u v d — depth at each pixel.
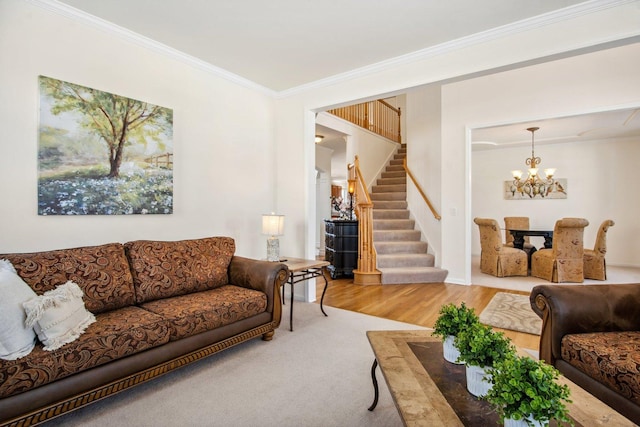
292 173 4.26
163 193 3.14
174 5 2.51
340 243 5.64
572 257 5.20
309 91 4.09
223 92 3.75
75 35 2.59
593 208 6.96
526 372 1.08
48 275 2.05
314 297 4.23
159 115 3.11
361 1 2.45
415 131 6.20
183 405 1.94
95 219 2.70
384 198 7.16
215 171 3.67
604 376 1.63
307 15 2.63
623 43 2.38
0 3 2.24
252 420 1.81
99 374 1.80
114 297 2.30
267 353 2.64
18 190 2.30
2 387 1.49
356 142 7.30
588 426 1.17
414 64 3.27
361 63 3.49
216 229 3.68
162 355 2.09
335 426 1.76
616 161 6.77
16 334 1.59
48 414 1.61
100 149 2.70
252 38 3.00
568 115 4.26
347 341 2.88
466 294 4.52
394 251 5.77
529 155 7.52
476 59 2.92
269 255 3.53
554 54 2.56
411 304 4.04
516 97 4.65
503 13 2.57
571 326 1.98
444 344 1.64
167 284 2.63
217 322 2.43
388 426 1.77
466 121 5.09
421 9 2.54
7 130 2.26
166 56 3.20
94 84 2.70
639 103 3.83
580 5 2.42
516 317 3.52
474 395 1.32
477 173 8.12
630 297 2.01
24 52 2.34
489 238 5.90
